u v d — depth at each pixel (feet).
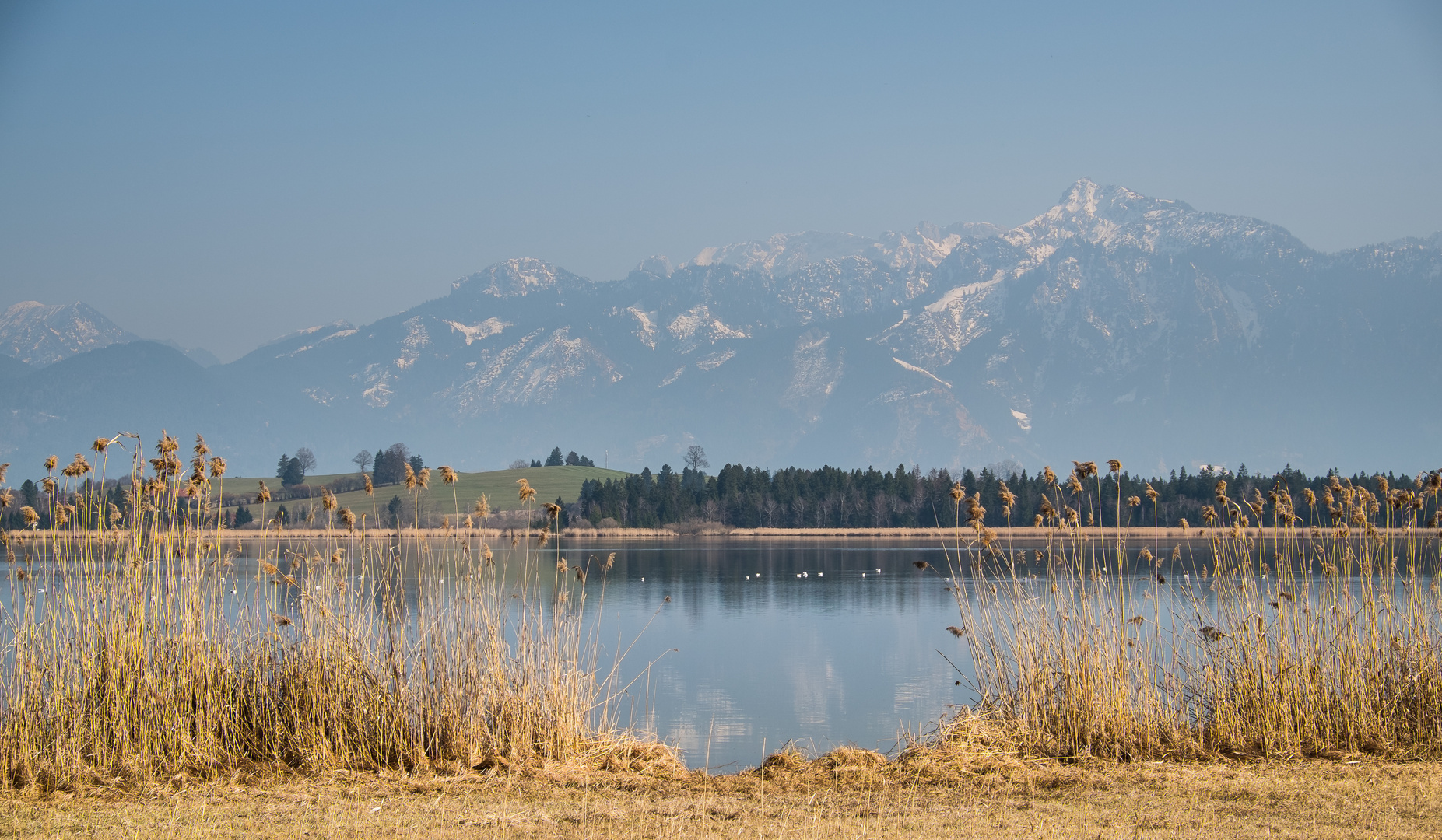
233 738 60.85
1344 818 48.14
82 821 49.32
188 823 49.14
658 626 183.42
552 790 56.13
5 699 57.16
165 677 60.34
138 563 61.26
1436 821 47.52
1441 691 62.80
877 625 184.96
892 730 98.94
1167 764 60.03
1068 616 65.67
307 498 610.24
